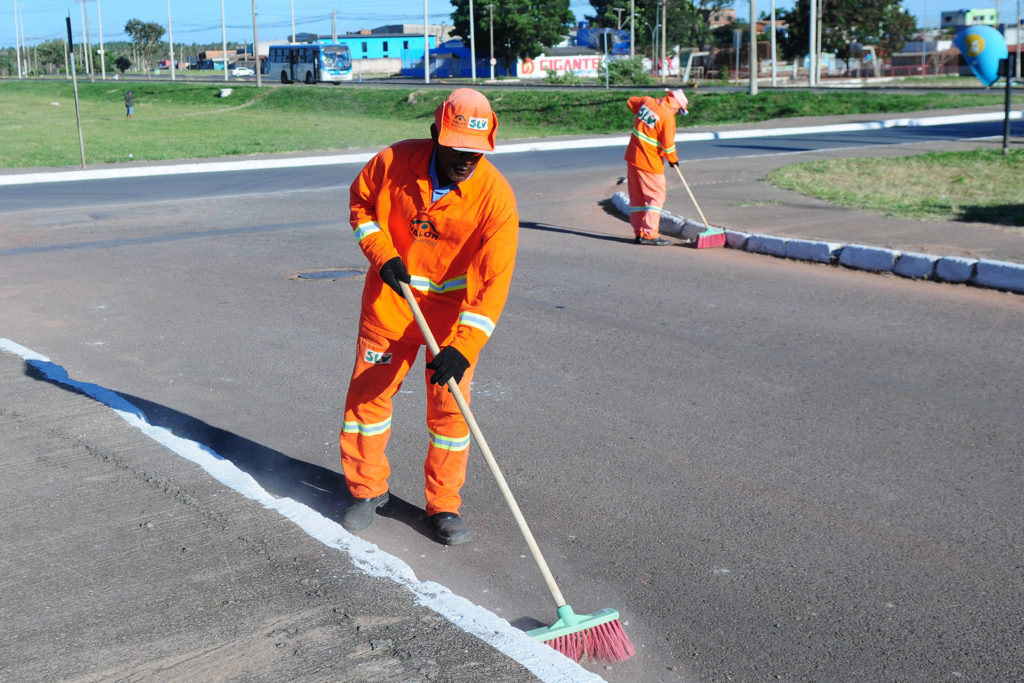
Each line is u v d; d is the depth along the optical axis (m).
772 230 11.83
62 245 11.80
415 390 6.15
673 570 3.86
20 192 17.95
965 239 10.94
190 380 6.30
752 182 16.98
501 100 47.34
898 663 3.24
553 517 4.32
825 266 10.31
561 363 6.75
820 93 41.31
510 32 95.31
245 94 62.12
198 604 3.17
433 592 3.24
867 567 3.89
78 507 3.94
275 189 18.12
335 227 13.25
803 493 4.61
